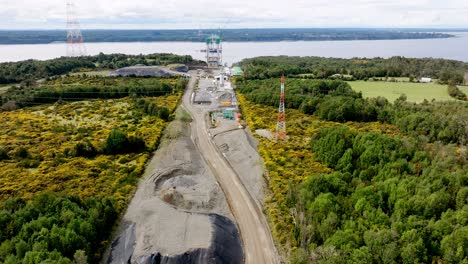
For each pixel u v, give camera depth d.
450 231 53.28
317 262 51.12
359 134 89.44
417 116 117.88
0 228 55.50
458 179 66.75
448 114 124.25
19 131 113.25
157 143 106.81
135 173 85.12
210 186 80.00
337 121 130.88
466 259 48.56
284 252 59.22
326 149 90.38
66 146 99.50
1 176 80.00
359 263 49.31
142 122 125.12
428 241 52.72
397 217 58.28
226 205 73.31
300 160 91.75
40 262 46.84
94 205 64.69
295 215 66.06
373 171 77.44
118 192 75.56
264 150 97.00
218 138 113.75
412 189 64.56
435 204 59.88
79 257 50.16
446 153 87.81
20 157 91.62
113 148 96.81
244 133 113.00
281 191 75.12
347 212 61.34
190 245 54.59
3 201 69.19
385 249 51.44
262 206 73.12
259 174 84.94
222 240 58.00
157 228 60.25
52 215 58.72
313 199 66.12
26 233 53.81
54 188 74.88
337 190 68.75
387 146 82.12
